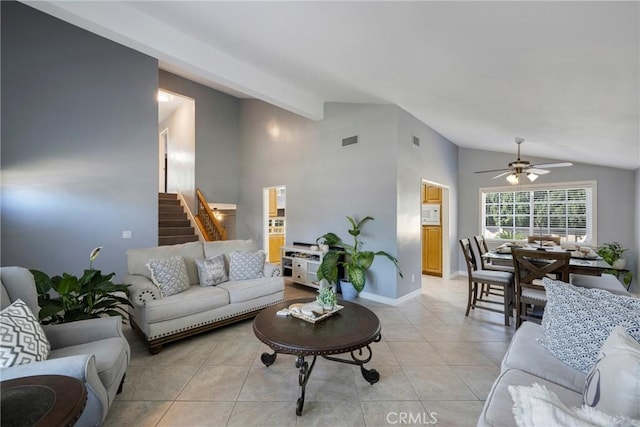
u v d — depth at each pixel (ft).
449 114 13.30
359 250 15.25
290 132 19.61
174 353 9.04
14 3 13.00
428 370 8.07
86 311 8.32
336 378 7.68
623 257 15.72
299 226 18.70
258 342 9.82
